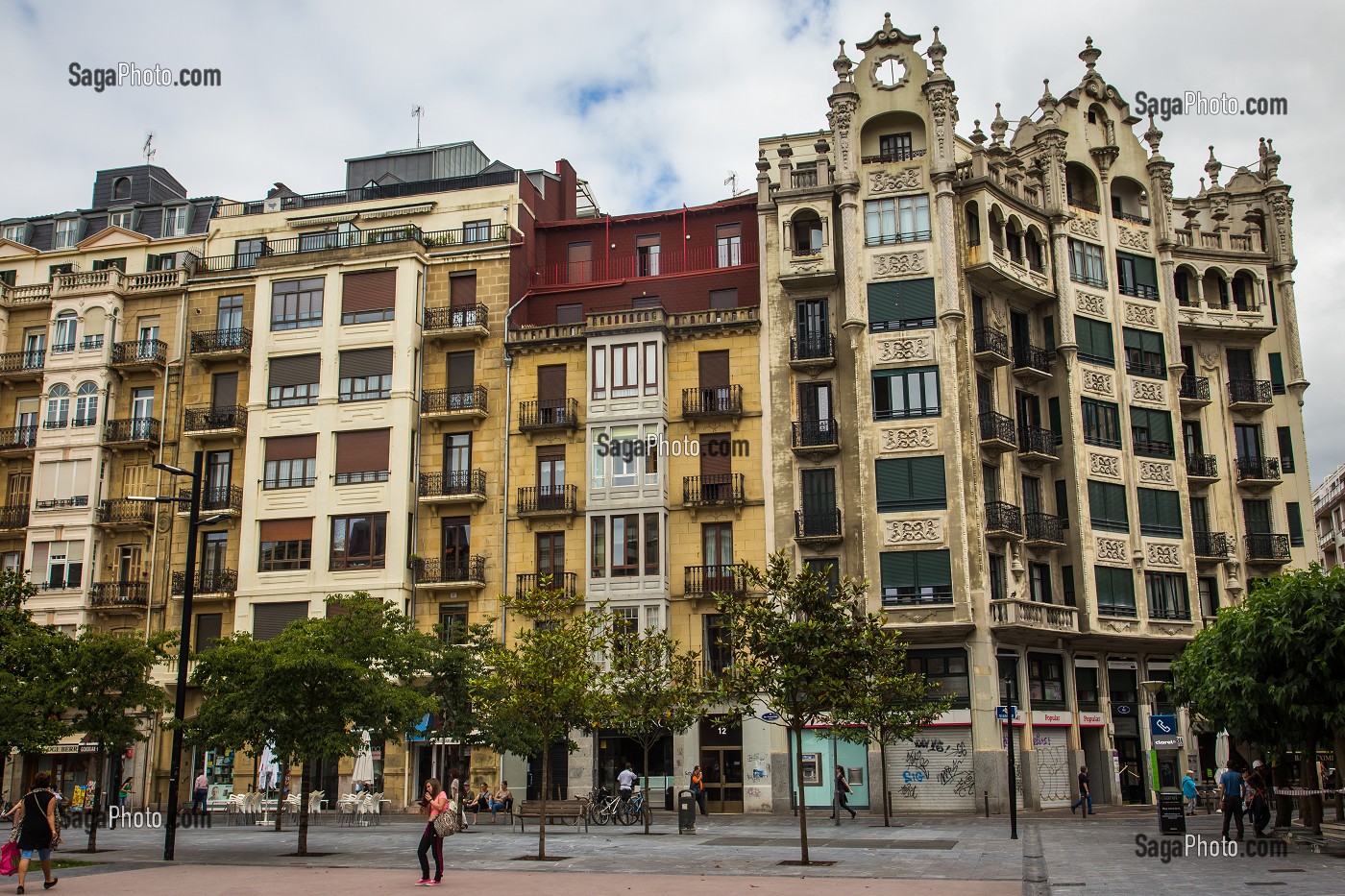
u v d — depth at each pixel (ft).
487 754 148.46
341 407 161.27
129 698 96.32
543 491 154.30
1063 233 158.71
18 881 65.46
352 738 89.71
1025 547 148.25
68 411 171.63
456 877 72.08
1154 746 102.12
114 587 164.66
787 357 151.12
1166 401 162.40
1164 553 156.76
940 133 149.38
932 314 145.48
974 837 98.63
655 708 113.80
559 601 91.86
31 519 168.55
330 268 165.78
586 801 116.78
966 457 142.20
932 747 135.85
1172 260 166.50
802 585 85.46
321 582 156.46
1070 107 165.99
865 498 142.51
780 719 139.64
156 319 174.50
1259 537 165.07
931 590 138.72
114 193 200.44
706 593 145.38
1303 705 84.79
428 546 157.28
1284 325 172.86
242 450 166.20
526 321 167.02
